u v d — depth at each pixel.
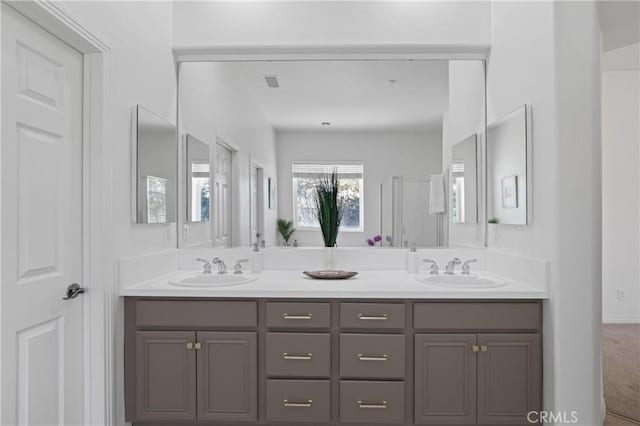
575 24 1.99
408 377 2.14
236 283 2.32
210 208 2.83
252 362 2.15
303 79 2.85
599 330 2.01
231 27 2.74
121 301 2.13
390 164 2.86
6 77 1.47
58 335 1.77
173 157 2.68
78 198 1.90
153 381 2.15
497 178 2.58
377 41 2.71
